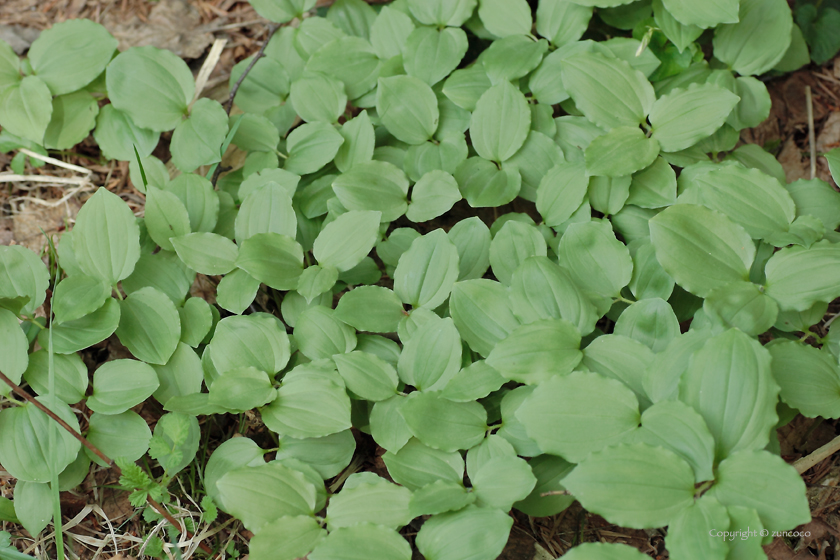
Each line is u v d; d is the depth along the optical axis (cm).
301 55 96
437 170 91
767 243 88
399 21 95
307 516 84
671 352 84
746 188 88
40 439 87
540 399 83
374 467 89
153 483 85
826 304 87
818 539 86
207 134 94
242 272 90
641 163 90
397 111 93
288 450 86
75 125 96
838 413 84
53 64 95
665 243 86
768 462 81
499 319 87
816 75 98
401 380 87
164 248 91
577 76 91
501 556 85
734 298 86
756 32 93
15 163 97
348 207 91
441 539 83
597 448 83
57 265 93
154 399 91
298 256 90
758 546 80
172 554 86
